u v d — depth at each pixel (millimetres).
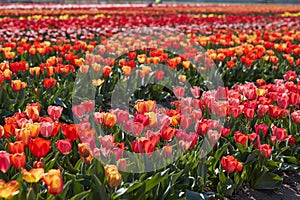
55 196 2912
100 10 24172
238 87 5602
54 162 3463
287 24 16406
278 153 4734
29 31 12656
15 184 2562
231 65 7609
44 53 8586
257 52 8648
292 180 4902
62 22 14688
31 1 35812
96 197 3066
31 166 3506
